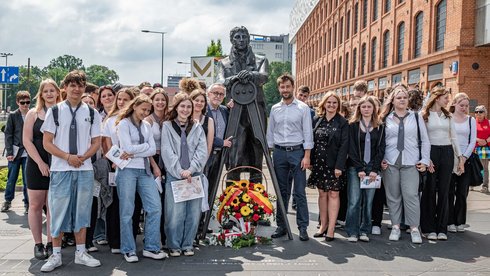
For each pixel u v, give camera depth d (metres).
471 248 6.46
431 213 6.97
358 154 6.67
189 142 5.97
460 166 7.06
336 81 52.53
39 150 5.71
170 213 5.90
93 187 5.65
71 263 5.64
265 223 7.84
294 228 7.64
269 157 6.91
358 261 5.81
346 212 7.20
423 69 25.97
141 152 5.65
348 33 47.62
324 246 6.50
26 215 8.40
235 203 6.61
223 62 8.12
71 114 5.43
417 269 5.52
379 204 7.24
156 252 5.83
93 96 7.54
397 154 6.79
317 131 6.86
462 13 21.44
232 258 5.90
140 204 6.22
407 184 6.79
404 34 29.72
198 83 7.11
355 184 6.74
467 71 21.42
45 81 5.82
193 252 6.05
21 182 11.21
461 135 7.27
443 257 6.02
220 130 7.29
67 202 5.42
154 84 8.54
